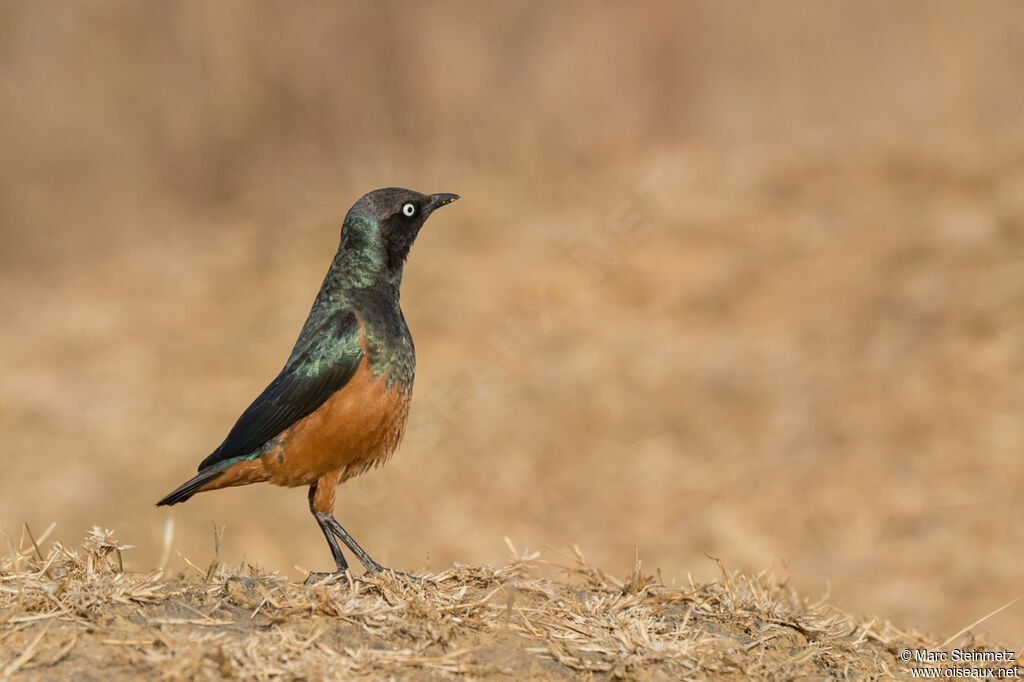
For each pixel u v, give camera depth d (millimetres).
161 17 23766
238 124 23484
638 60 23734
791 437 14602
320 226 21438
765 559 12586
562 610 6641
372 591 6621
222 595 6309
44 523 13281
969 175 19500
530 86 23766
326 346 7215
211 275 20625
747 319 17203
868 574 12211
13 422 15789
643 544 13117
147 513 13531
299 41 23531
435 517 13812
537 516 13789
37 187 23812
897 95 23359
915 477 13695
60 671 5383
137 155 23906
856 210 19328
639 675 5977
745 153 22156
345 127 23469
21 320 20234
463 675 5770
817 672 6445
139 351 17938
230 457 7238
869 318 16656
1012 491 13094
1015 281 16469
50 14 24469
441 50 23594
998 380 14922
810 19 24672
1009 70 22984
